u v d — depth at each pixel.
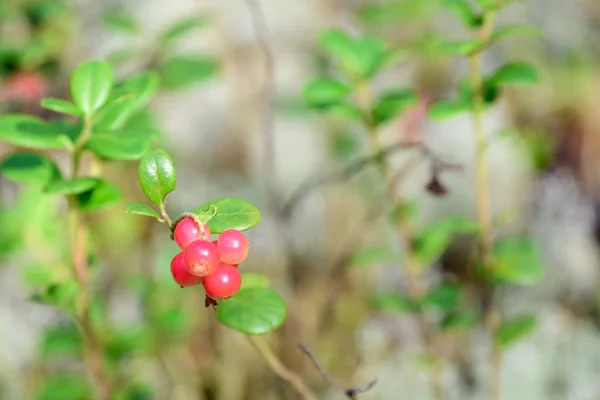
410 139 0.78
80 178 0.46
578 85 0.96
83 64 0.46
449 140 0.83
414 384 0.65
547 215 0.80
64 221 0.56
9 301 0.67
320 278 0.72
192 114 0.85
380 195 0.76
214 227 0.43
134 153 0.45
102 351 0.52
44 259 0.54
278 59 0.91
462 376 0.65
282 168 0.82
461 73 0.93
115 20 0.64
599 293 0.73
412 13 0.85
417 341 0.67
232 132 0.84
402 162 0.79
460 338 0.67
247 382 0.64
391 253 0.57
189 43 0.89
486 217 0.54
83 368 0.64
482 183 0.53
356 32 0.97
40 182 0.48
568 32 1.04
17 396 0.62
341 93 0.53
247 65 0.89
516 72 0.51
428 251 0.55
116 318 0.65
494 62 0.96
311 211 0.77
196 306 0.66
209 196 0.80
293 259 0.68
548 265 0.75
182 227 0.42
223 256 0.42
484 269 0.54
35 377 0.64
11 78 0.58
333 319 0.69
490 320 0.54
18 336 0.65
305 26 0.95
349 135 0.77
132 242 0.68
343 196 0.78
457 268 0.74
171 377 0.63
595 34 1.06
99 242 0.67
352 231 0.76
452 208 0.79
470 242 0.74
